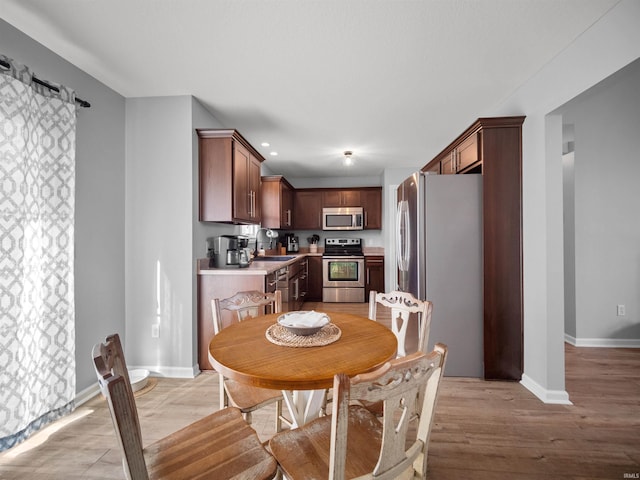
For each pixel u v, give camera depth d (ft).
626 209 9.78
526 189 7.18
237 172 8.59
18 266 5.04
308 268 16.92
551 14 4.97
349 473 2.85
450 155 9.71
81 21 5.09
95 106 6.93
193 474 2.84
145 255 7.82
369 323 4.89
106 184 7.25
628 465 4.73
